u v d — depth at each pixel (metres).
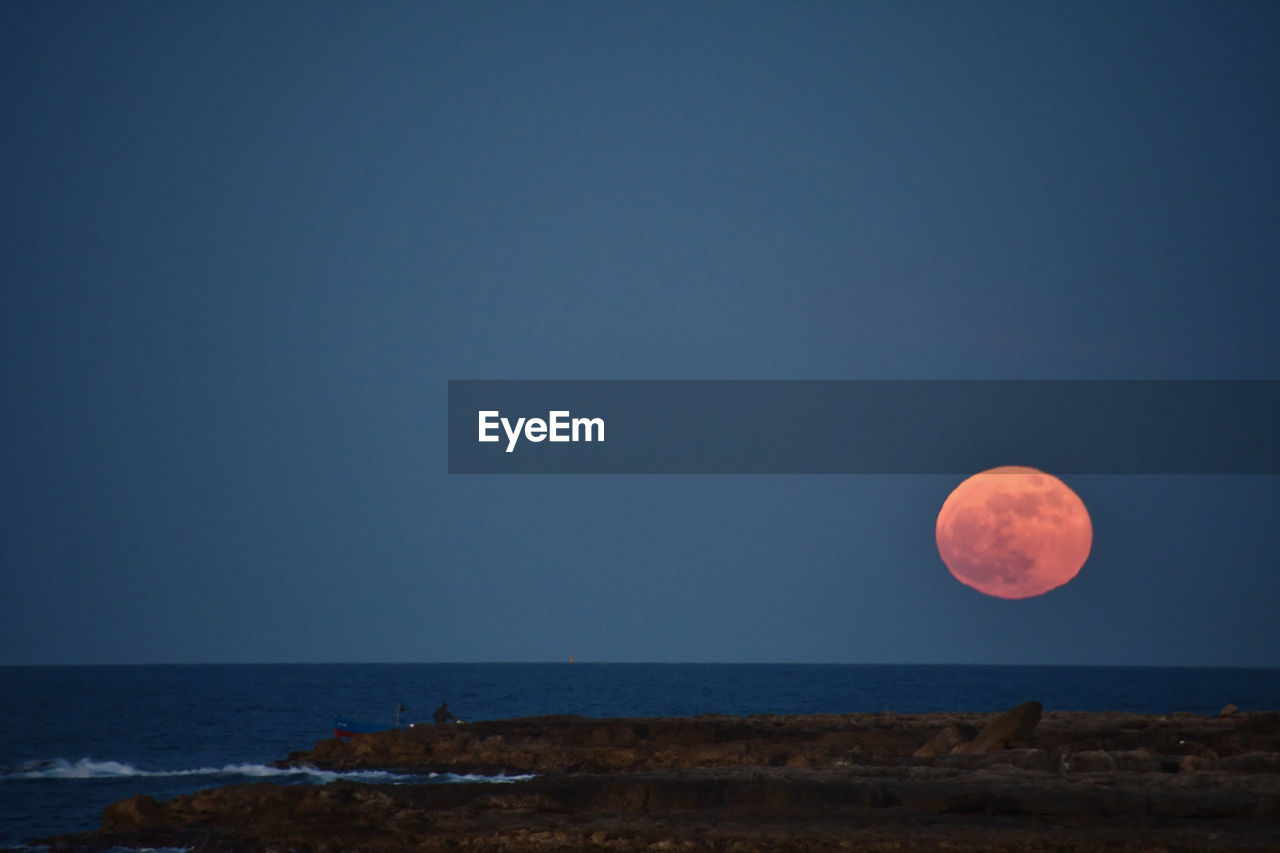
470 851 94.19
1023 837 91.88
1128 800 99.56
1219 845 87.94
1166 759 124.75
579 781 118.06
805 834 94.44
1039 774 115.62
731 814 104.56
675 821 102.06
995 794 102.06
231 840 100.19
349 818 105.81
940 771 119.75
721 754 153.25
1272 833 91.62
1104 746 142.12
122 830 107.88
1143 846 87.94
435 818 105.75
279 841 98.00
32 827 141.00
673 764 155.00
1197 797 99.12
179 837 103.44
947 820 99.31
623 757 163.88
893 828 96.25
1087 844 89.06
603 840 94.31
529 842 94.94
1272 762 119.50
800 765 141.75
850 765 132.50
